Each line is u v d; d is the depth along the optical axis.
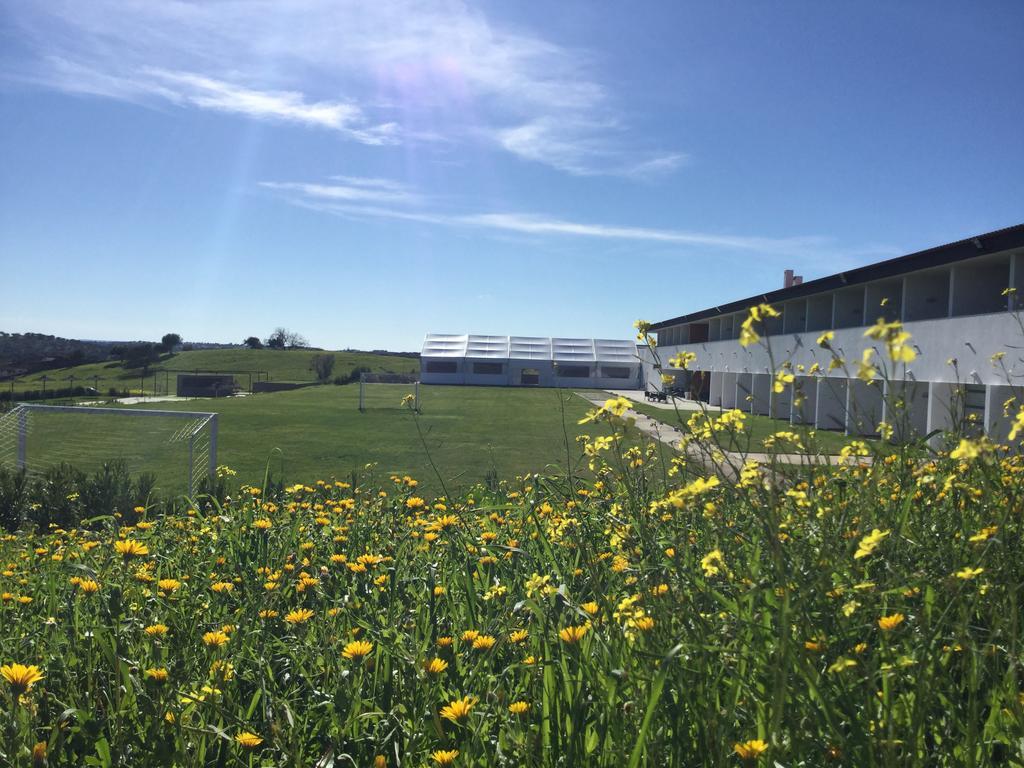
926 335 17.89
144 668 2.23
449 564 3.40
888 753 1.35
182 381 56.81
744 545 2.17
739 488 1.87
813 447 2.28
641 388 65.94
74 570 3.46
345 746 1.96
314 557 3.58
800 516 2.06
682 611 1.82
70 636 2.57
